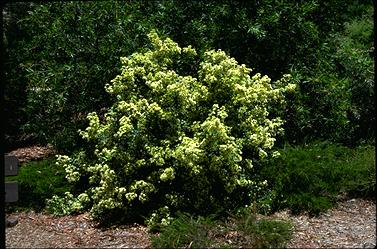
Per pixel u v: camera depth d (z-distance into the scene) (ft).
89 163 21.15
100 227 18.76
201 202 18.56
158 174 19.01
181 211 18.61
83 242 17.47
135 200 19.53
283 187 19.65
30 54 28.71
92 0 27.48
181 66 21.97
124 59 20.92
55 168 23.91
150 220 18.08
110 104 25.77
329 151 22.09
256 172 20.30
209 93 19.70
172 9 25.67
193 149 17.74
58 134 25.46
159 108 18.83
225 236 16.67
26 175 23.11
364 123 24.84
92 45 25.94
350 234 17.34
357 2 38.70
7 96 28.45
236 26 24.81
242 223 16.80
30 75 26.76
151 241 16.88
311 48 25.39
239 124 19.72
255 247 15.81
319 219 18.54
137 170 19.56
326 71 24.94
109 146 20.12
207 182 18.66
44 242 17.67
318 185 19.88
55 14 27.86
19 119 29.12
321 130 24.17
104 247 16.90
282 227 16.51
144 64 20.51
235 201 19.13
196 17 26.07
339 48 28.45
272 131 20.26
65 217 20.01
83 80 25.54
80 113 26.84
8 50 28.96
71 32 26.71
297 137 23.85
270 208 18.94
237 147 18.70
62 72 25.64
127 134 19.12
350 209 19.29
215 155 18.44
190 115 19.80
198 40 25.05
